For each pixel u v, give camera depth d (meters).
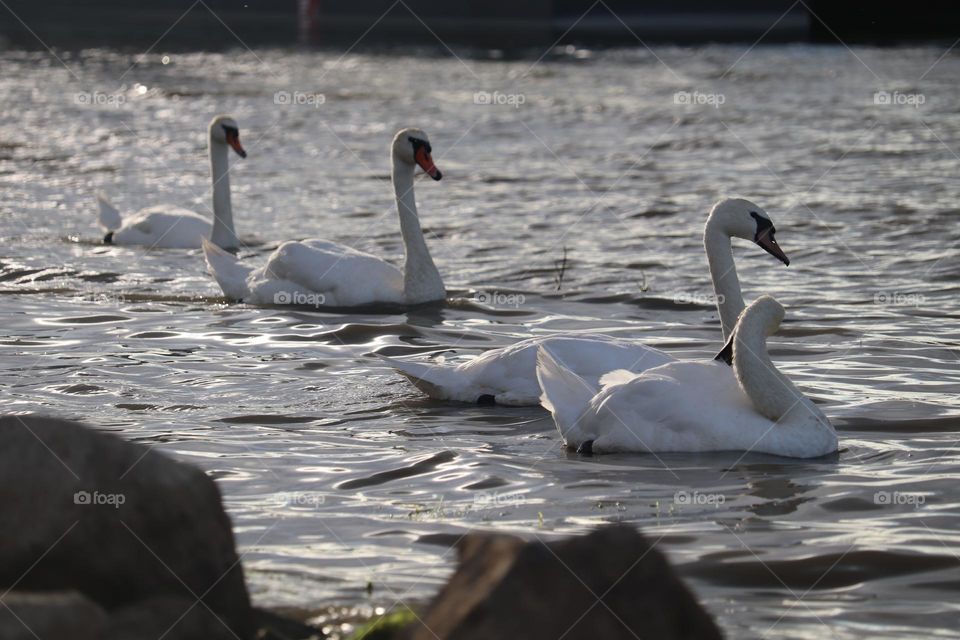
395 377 13.31
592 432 10.93
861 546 8.55
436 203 24.91
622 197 25.19
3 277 18.38
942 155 30.05
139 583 6.86
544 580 6.05
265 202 25.19
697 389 11.01
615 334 15.09
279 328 15.56
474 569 6.25
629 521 9.04
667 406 10.88
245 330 15.45
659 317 15.99
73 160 30.25
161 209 21.59
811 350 14.32
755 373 10.84
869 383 12.92
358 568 8.05
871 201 24.08
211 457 10.52
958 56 53.50
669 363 11.38
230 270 17.58
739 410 10.88
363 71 48.81
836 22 69.62
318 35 63.38
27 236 21.77
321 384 12.98
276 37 62.50
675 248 20.42
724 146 32.00
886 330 15.15
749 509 9.32
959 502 9.46
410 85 44.78
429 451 10.77
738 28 68.62
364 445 10.95
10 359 13.75
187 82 45.47
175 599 6.76
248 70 49.28
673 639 6.00
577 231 21.95
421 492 9.69
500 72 48.31
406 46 58.12
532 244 20.91
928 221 22.06
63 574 6.78
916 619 7.38
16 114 37.81
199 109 39.22
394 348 14.55
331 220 23.39
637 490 9.76
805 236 21.19
